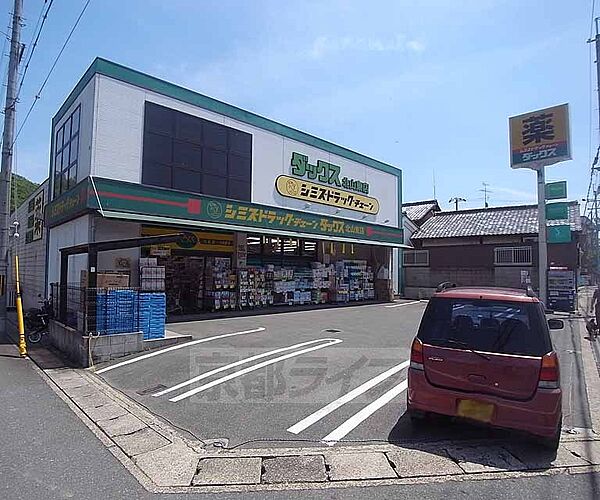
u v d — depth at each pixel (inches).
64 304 415.8
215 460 165.3
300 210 694.5
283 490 143.3
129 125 481.4
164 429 197.2
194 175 542.0
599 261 1010.7
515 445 178.5
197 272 609.9
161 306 380.5
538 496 139.6
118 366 319.3
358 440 183.2
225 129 582.6
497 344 173.8
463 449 174.6
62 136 565.6
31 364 343.9
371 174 878.4
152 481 149.3
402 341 402.0
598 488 144.9
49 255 596.1
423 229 1119.0
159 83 510.6
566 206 711.7
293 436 187.3
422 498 138.3
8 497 136.6
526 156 701.9
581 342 430.3
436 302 192.9
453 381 176.4
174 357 333.7
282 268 721.0
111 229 484.4
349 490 143.3
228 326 482.0
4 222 475.8
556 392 162.6
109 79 467.8
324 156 752.3
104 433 193.9
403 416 209.2
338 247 864.9
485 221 1056.8
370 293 906.7
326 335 432.1
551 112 682.2
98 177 450.6
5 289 481.1
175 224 507.8
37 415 218.7
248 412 215.9
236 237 643.5
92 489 142.9
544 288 683.4
